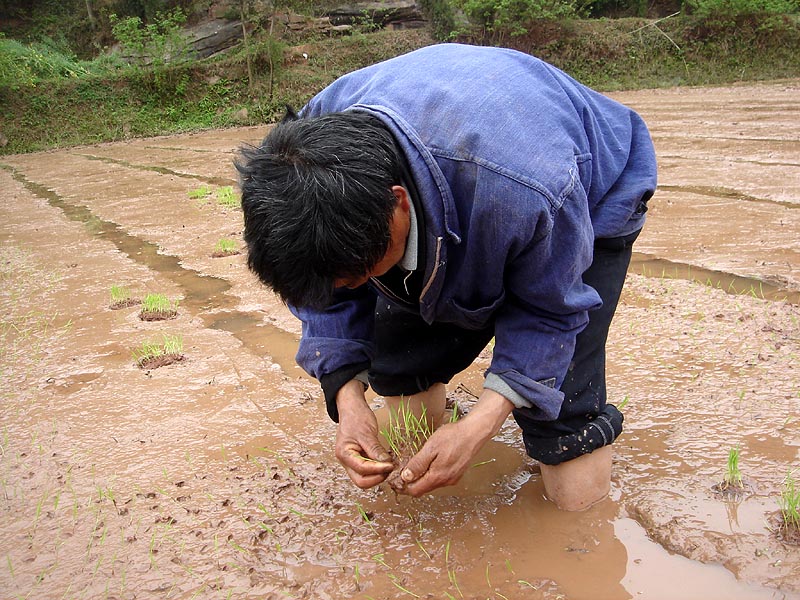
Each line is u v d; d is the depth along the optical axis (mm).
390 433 2596
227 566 2105
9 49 21875
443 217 1626
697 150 9305
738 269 4449
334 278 1528
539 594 1901
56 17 26906
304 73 23062
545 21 23000
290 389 3291
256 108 22188
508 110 1646
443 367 2404
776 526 2066
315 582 2018
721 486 2277
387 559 2098
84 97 21875
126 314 4590
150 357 3764
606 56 22422
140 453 2785
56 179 12891
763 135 10031
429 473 1879
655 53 22234
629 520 2186
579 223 1683
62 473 2670
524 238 1621
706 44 21953
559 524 2195
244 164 1562
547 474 2277
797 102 14008
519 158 1593
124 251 6504
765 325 3498
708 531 2072
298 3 25078
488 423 1852
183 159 14570
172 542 2229
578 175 1701
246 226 1529
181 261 5949
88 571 2117
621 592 1886
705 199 6484
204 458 2723
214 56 23938
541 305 1813
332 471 2582
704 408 2783
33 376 3623
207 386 3373
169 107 22250
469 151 1592
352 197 1447
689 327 3576
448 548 2121
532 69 1825
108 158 16109
